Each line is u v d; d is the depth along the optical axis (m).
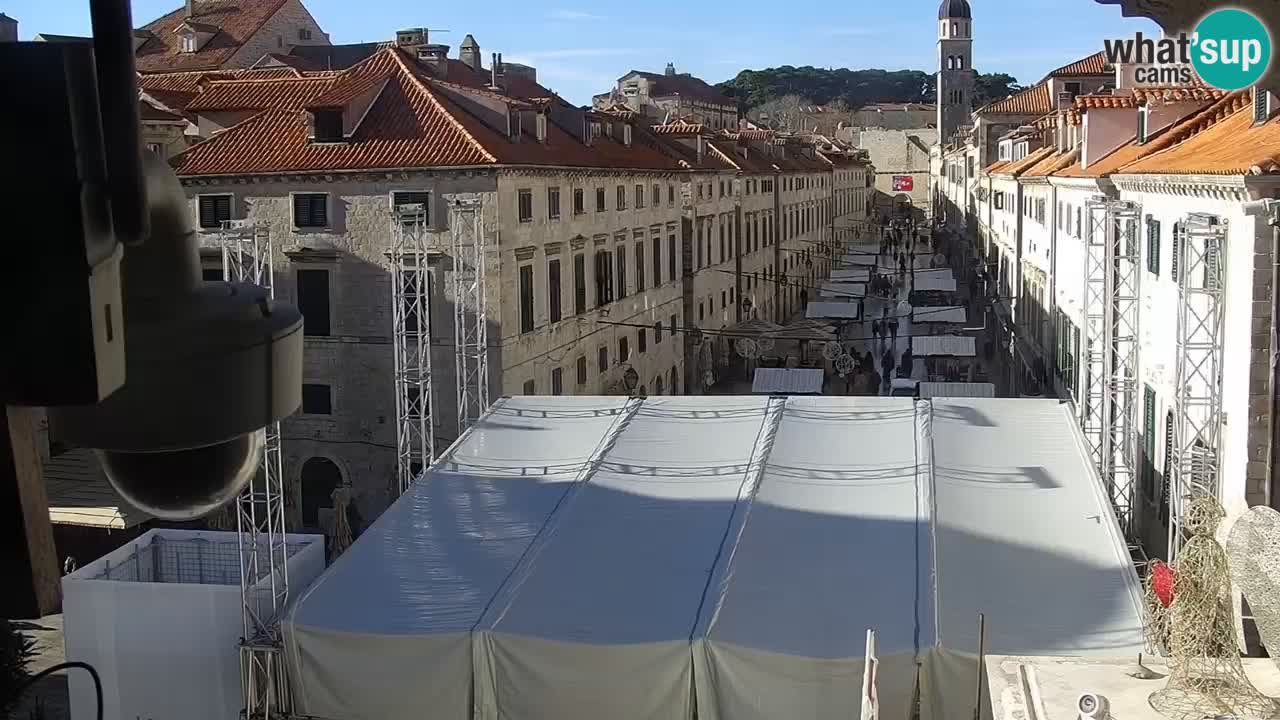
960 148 106.62
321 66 73.31
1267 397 19.12
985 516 21.70
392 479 37.81
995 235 70.31
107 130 2.07
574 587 19.66
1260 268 18.88
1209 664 11.84
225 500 2.91
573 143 46.84
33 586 2.42
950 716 17.30
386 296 37.12
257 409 2.70
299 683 19.05
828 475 24.11
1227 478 20.50
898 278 108.88
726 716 17.70
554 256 41.38
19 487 2.39
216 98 44.03
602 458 25.52
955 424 26.69
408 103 38.66
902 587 19.19
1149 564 19.92
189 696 21.59
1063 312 40.47
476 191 36.06
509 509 23.38
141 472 2.78
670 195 58.75
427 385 32.62
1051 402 28.02
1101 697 10.90
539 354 39.94
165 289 2.67
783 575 19.77
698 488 23.75
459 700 18.47
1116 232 31.39
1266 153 18.62
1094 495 22.53
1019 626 17.80
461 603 19.38
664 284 57.47
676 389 60.22
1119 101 36.47
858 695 17.30
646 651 17.75
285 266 37.97
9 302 2.03
